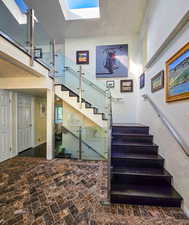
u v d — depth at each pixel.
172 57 2.28
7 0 3.69
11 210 1.98
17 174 3.10
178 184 2.10
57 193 2.39
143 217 1.83
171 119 2.34
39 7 3.87
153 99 3.36
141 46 4.65
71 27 4.73
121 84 5.26
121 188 2.23
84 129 4.34
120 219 1.80
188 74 1.82
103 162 3.92
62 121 4.74
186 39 1.92
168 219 1.79
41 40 4.46
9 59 2.56
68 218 1.83
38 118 6.13
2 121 3.99
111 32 5.04
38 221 1.78
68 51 5.46
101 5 3.77
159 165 2.62
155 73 3.23
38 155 4.61
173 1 2.24
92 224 1.74
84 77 4.62
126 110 5.26
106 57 5.30
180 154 2.04
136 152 2.98
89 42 5.38
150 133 3.49
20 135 4.88
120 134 3.35
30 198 2.25
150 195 2.05
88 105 4.51
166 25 2.53
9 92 4.28
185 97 1.88
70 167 3.52
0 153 3.89
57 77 4.63
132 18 4.28
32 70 3.20
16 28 2.59
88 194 2.36
